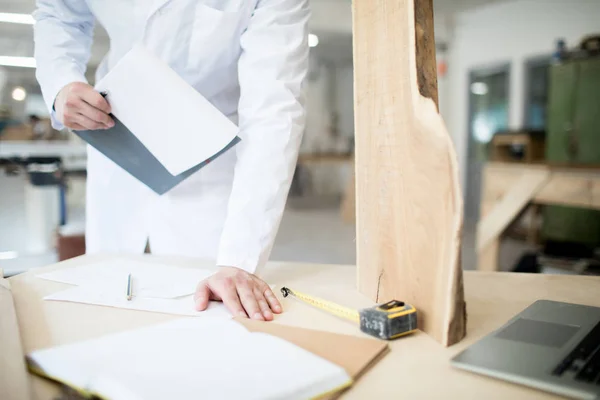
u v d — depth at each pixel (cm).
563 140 423
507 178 252
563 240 405
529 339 47
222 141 71
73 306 61
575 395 37
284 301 64
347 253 370
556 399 37
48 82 95
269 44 84
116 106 76
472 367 42
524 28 554
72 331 53
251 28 87
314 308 61
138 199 105
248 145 81
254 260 73
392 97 56
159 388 34
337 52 816
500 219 251
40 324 55
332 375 38
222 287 62
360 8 65
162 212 103
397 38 54
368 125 64
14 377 38
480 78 626
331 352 45
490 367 41
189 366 38
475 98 633
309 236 438
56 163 299
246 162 80
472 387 40
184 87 73
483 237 260
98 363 39
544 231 418
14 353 43
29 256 274
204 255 104
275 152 78
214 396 33
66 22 104
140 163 88
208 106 72
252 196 76
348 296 67
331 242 411
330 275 80
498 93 610
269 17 85
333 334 50
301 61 87
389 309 52
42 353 42
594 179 209
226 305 60
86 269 81
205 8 91
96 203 110
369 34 62
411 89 51
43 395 38
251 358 40
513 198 244
